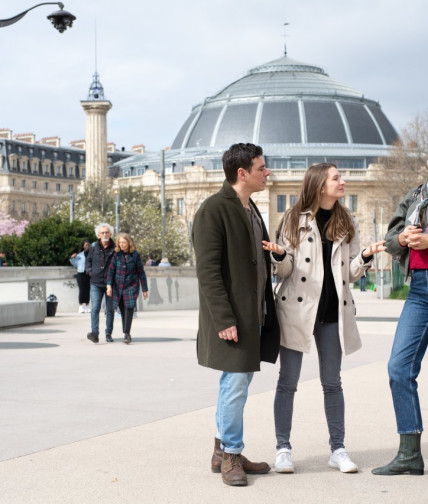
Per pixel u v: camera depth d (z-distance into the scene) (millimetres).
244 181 4977
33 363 10094
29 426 6223
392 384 4887
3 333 14570
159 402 7258
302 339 5016
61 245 25656
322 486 4609
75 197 76125
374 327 16156
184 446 5562
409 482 4676
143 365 9898
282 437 5027
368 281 53812
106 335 12953
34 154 143625
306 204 5117
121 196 77750
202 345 4977
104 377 8852
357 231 5195
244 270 4875
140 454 5336
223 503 4277
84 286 21781
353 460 5191
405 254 4945
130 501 4305
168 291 24266
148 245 68062
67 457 5250
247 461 4914
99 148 104438
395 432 5953
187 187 100375
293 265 5117
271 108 116188
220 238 4863
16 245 25609
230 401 4777
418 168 64812
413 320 4867
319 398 7395
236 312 4840
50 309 19562
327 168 5082
